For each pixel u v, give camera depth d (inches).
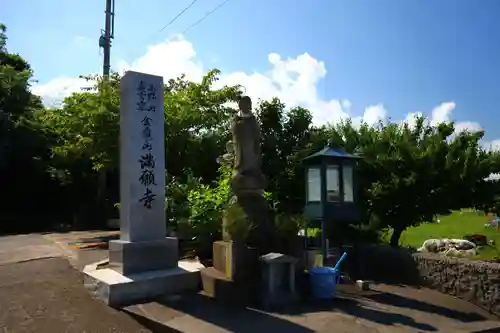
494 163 382.0
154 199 309.1
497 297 260.8
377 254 359.3
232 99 661.3
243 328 218.5
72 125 612.4
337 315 243.0
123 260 284.8
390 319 239.3
